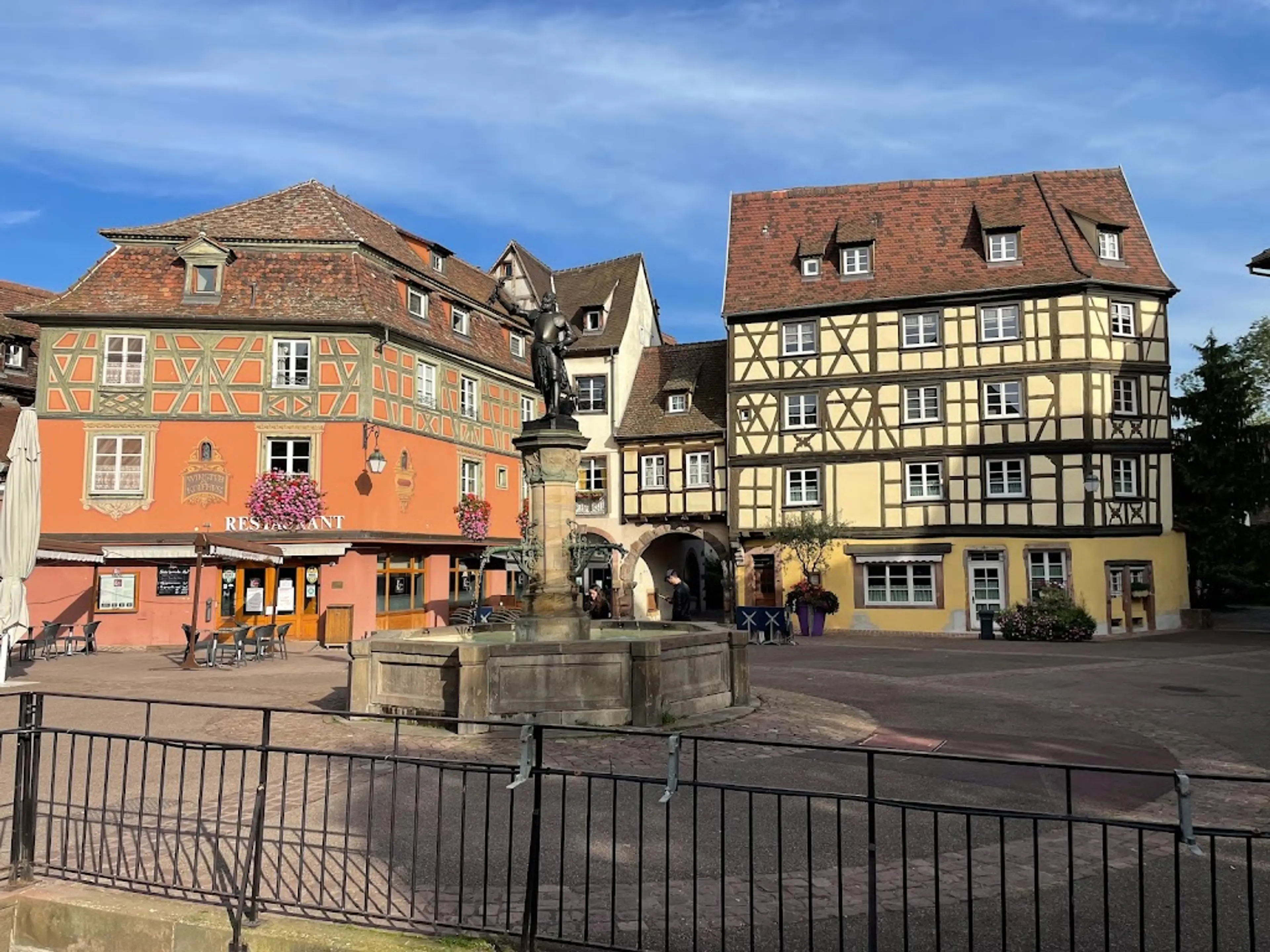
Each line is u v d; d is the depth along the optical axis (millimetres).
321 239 23594
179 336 22672
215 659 17641
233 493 22453
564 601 11039
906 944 3877
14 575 13695
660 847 5805
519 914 4691
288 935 4426
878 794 7242
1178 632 25891
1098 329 26109
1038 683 14156
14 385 29469
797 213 31125
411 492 24562
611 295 34688
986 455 26562
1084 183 29266
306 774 4715
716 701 10422
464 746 8750
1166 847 5949
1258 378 36781
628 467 32219
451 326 27484
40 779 7305
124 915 4688
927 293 27531
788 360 28859
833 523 27375
